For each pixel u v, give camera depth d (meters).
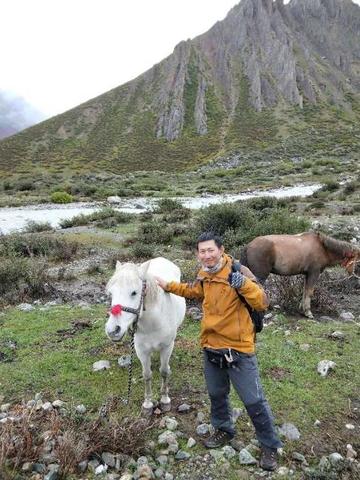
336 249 7.28
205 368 3.90
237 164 80.94
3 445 3.73
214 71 162.88
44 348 6.19
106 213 22.56
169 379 5.30
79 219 21.67
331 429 4.39
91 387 5.14
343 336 6.49
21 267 9.78
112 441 3.95
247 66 157.00
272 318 7.34
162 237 15.02
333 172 53.28
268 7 190.38
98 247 14.70
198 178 62.59
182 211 22.67
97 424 4.10
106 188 46.91
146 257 12.69
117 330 3.59
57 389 5.09
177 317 4.57
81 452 3.80
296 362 5.70
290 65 145.62
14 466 3.68
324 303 7.78
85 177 65.25
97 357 5.87
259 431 3.77
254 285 3.51
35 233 17.97
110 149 106.56
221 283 3.55
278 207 21.48
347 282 9.09
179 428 4.38
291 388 5.07
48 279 9.98
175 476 3.74
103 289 9.55
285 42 172.12
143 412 4.56
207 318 3.69
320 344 6.26
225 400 3.99
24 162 92.00
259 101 132.50
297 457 3.93
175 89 144.50
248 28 178.88
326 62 174.88
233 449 4.02
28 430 4.05
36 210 30.69
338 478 3.67
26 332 6.76
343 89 152.00
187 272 9.66
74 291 9.39
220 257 3.59
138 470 3.72
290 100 135.12
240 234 12.72
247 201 22.55
